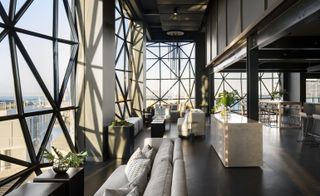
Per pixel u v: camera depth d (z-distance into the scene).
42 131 5.07
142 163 3.06
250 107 5.68
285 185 4.20
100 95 6.21
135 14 11.79
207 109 14.31
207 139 8.45
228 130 5.25
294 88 15.44
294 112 12.49
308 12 3.26
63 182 2.97
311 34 6.37
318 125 8.01
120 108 10.09
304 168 5.09
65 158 3.35
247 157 5.22
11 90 4.23
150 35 15.05
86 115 6.25
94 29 6.26
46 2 5.11
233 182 4.38
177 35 13.64
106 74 6.48
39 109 4.96
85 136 6.23
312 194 3.84
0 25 3.89
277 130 9.87
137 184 2.33
